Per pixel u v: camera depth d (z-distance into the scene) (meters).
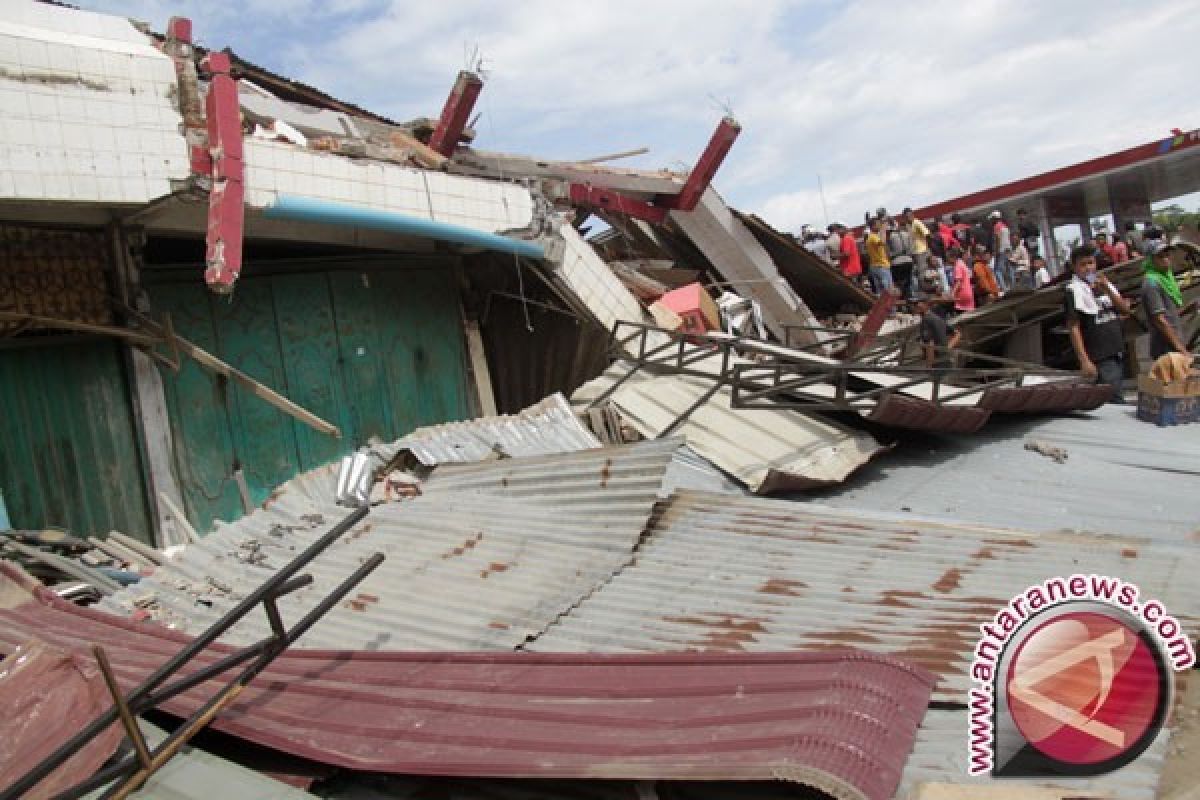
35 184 5.58
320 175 7.05
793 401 7.75
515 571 4.77
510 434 7.29
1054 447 7.79
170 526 6.91
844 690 2.78
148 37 6.67
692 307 10.30
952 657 3.39
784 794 2.52
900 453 7.88
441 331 9.34
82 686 2.96
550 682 3.20
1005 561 4.46
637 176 11.68
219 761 2.89
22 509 6.20
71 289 6.46
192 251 7.59
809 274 14.77
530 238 8.63
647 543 5.20
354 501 6.00
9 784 2.61
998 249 16.34
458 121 9.48
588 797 2.63
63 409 6.45
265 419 7.80
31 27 5.82
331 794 2.88
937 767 2.63
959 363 11.16
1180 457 7.26
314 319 8.25
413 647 4.14
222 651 3.87
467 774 2.58
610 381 8.89
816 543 4.98
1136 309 11.17
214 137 6.34
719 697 2.86
